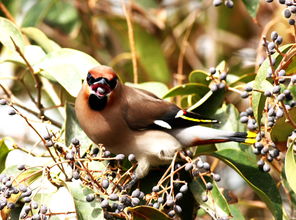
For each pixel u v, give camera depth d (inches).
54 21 509.7
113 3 520.1
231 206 335.9
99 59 514.9
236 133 339.6
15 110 288.5
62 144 299.1
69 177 304.8
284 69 320.5
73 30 505.7
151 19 527.8
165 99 381.7
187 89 362.9
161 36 533.6
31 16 455.5
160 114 350.3
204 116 356.5
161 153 346.9
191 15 518.9
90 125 341.4
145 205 291.7
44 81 402.3
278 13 452.4
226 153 341.4
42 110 377.1
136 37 494.9
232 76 372.8
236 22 529.7
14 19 445.1
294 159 296.0
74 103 371.2
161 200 297.6
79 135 352.2
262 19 522.6
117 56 484.4
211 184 301.4
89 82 338.3
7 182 282.2
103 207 281.7
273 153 318.0
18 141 444.1
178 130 349.1
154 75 489.4
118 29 505.4
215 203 313.7
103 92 334.0
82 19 520.7
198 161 306.8
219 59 520.1
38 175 310.7
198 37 537.0
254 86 313.6
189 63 518.9
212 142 344.2
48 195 302.7
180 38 532.4
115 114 341.1
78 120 348.5
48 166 288.5
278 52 302.0
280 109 301.4
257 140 315.9
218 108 362.6
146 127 348.8
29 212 299.6
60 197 330.0
